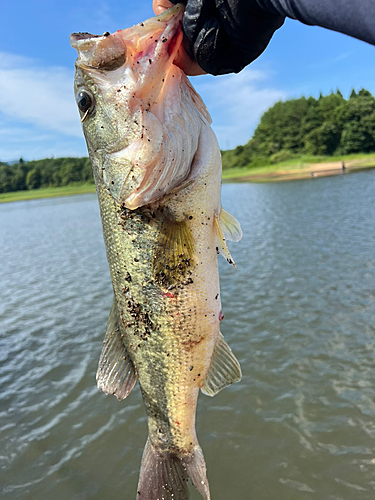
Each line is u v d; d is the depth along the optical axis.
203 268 0.32
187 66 0.29
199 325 0.33
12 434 0.67
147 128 0.28
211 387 0.34
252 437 0.61
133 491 0.55
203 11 0.22
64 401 0.76
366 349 0.80
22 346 1.01
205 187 0.30
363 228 1.91
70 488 0.56
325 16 0.14
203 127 0.30
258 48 0.22
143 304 0.33
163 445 0.36
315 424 0.62
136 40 0.27
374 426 0.60
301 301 1.07
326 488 0.51
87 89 0.29
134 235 0.32
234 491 0.53
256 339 0.89
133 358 0.35
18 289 1.59
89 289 1.48
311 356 0.80
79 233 3.12
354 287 1.13
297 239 1.86
